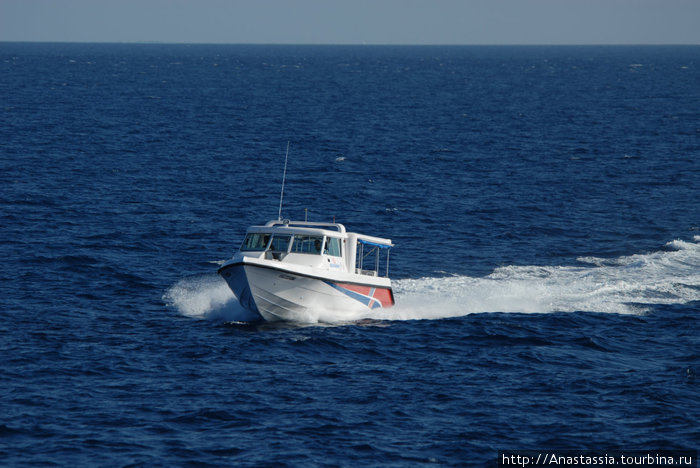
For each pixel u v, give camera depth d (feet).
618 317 401.49
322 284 380.37
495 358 340.39
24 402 279.90
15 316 379.35
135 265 489.67
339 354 342.64
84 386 296.71
